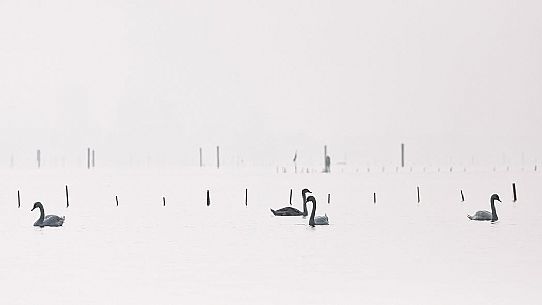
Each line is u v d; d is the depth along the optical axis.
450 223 63.72
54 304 32.78
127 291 35.09
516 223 63.22
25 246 49.78
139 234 56.59
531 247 48.34
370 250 47.38
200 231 58.41
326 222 62.31
